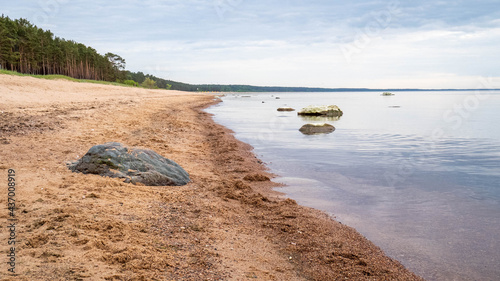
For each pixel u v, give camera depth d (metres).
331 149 12.38
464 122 22.27
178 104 36.78
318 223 5.38
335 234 4.98
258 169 9.18
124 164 6.91
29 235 3.85
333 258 4.22
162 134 13.77
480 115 27.83
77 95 28.61
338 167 9.45
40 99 21.72
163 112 24.12
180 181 7.21
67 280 2.99
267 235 4.89
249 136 15.73
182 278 3.35
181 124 17.95
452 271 3.96
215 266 3.72
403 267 4.05
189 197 6.26
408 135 16.11
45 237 3.81
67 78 56.75
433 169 9.14
